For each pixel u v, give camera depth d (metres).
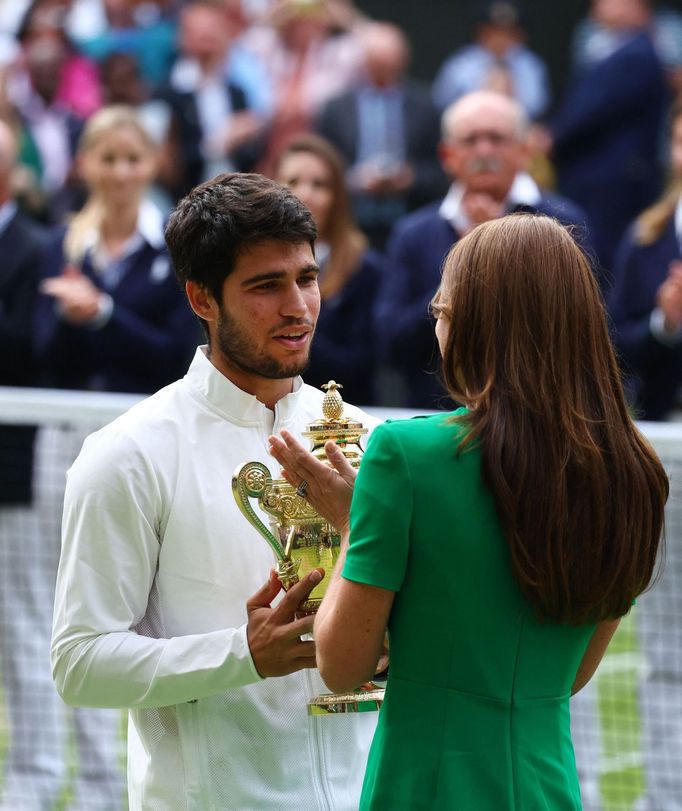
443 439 6.14
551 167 20.73
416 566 6.09
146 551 6.78
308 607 6.58
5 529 12.80
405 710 6.16
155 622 6.93
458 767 6.05
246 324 6.71
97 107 22.84
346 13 23.17
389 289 14.96
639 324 14.61
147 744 6.99
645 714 12.54
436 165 21.30
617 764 12.95
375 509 6.07
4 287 15.19
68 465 12.73
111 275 15.02
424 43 23.88
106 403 12.52
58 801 12.61
